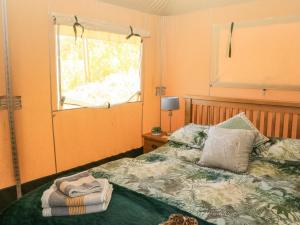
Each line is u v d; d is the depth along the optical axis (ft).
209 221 4.73
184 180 6.48
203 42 11.19
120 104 11.48
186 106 11.10
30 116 8.93
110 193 5.64
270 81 9.52
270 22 9.27
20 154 8.86
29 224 4.79
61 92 9.56
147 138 11.25
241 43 10.03
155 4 11.02
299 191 5.90
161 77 12.96
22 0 8.30
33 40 8.70
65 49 9.43
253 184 6.24
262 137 8.12
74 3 9.53
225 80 10.65
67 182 5.57
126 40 11.21
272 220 4.77
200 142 8.82
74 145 10.30
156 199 5.51
